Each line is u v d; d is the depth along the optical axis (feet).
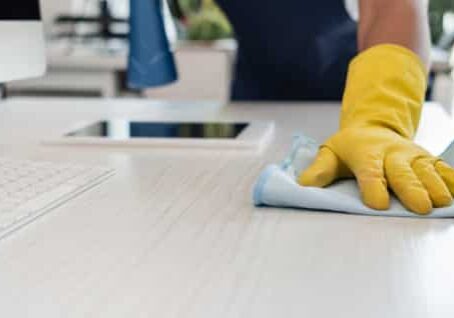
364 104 2.26
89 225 1.62
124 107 3.73
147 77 3.57
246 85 4.18
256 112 3.47
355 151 1.84
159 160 2.36
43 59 2.97
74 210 1.74
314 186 1.81
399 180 1.69
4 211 1.67
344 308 1.14
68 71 7.55
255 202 1.75
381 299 1.17
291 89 4.11
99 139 2.63
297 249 1.43
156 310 1.14
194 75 7.16
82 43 8.39
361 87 2.33
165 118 3.30
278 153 2.47
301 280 1.26
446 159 1.93
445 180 1.71
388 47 2.43
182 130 2.86
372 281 1.25
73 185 1.94
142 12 3.49
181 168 2.24
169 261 1.37
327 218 1.65
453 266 1.32
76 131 2.87
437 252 1.41
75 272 1.32
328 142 2.00
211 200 1.84
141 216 1.69
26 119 3.38
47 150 2.57
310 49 3.97
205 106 3.72
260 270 1.31
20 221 1.62
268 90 4.15
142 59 3.54
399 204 1.69
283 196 1.71
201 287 1.23
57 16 8.64
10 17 2.80
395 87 2.32
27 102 4.03
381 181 1.71
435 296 1.18
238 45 4.16
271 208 1.74
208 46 7.29
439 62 5.49
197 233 1.55
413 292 1.20
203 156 2.43
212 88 7.14
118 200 1.84
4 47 2.79
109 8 8.50
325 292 1.20
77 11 8.87
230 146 2.55
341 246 1.45
